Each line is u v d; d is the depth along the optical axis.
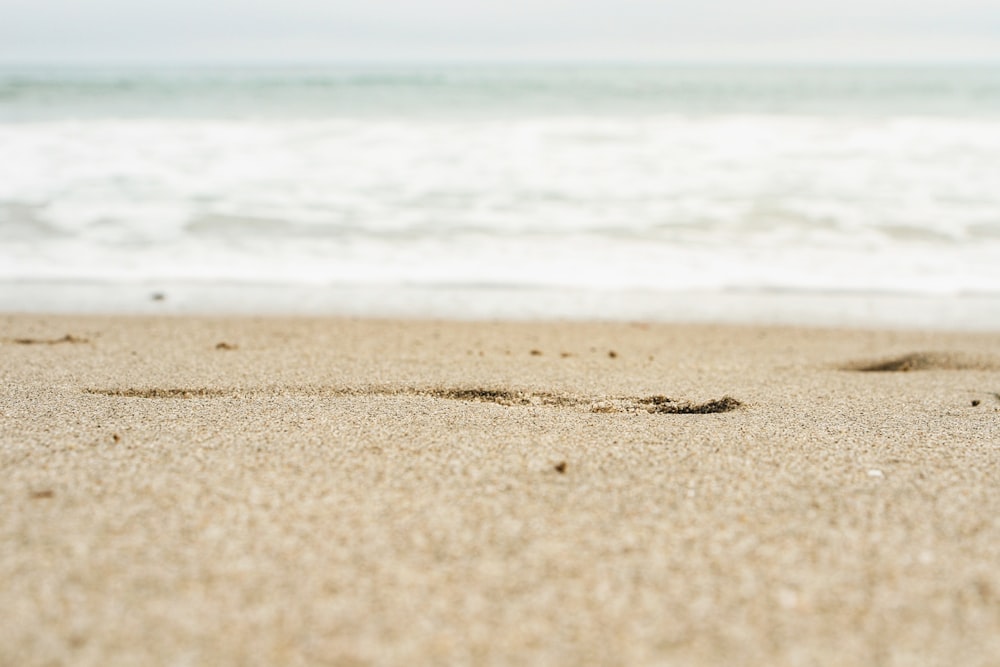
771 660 1.99
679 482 2.94
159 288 7.27
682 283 7.52
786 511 2.72
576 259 8.18
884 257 8.20
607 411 4.14
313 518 2.61
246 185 10.89
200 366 4.85
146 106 20.33
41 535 2.46
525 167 12.29
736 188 10.94
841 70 88.44
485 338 5.87
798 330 6.25
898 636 2.08
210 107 20.33
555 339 5.88
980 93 29.16
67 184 10.70
